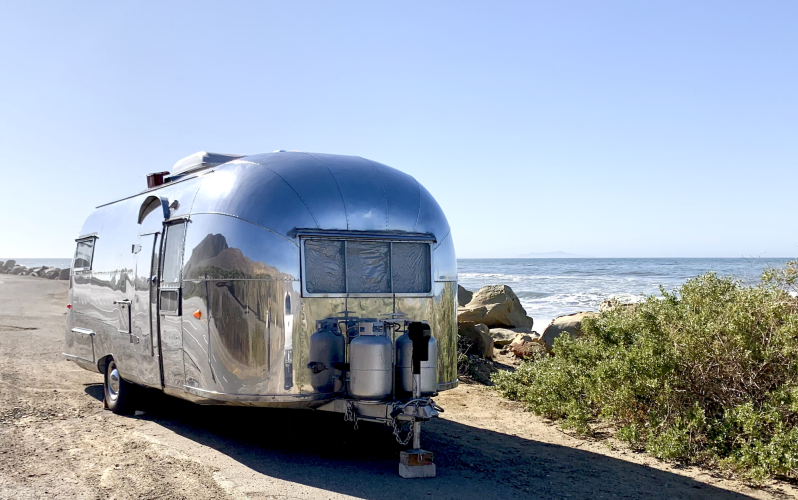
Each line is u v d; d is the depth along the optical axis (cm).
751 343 706
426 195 664
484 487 563
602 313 978
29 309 2225
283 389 568
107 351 818
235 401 579
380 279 612
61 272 4812
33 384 970
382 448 672
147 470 575
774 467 596
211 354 595
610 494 560
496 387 1034
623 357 788
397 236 619
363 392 566
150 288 698
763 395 697
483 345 1315
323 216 592
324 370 579
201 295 608
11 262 6309
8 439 668
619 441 742
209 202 628
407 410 559
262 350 570
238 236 587
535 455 678
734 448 660
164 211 693
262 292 572
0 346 1332
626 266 9506
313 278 582
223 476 562
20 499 498
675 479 607
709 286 838
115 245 812
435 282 643
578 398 854
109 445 656
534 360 1113
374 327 596
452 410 900
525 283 4991
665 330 781
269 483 546
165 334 669
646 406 758
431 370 600
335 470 589
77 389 953
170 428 734
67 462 596
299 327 571
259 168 620
